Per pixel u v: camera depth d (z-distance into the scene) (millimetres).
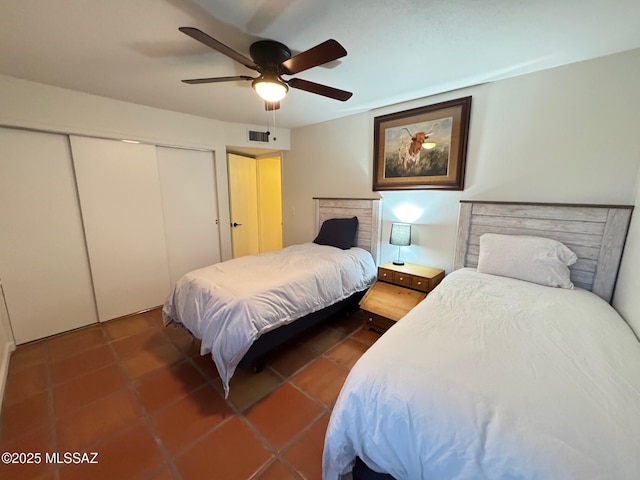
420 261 2881
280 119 3490
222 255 3797
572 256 1933
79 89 2408
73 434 1539
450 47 1698
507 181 2287
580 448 713
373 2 1266
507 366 1033
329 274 2457
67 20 1396
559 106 2008
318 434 1552
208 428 1584
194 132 3289
